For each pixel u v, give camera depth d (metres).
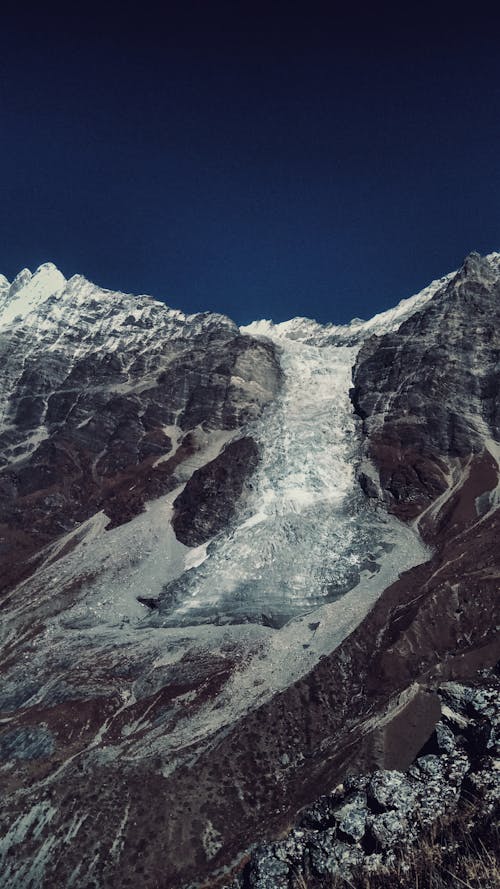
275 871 37.41
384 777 39.00
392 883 33.00
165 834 68.31
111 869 65.44
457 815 34.84
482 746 38.50
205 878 61.75
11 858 68.06
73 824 70.44
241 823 69.00
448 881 31.22
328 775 69.81
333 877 35.06
